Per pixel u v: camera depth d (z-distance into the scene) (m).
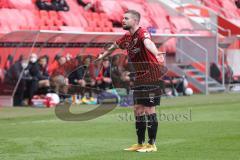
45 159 32.44
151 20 99.94
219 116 56.28
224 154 33.91
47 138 41.12
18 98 69.81
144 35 33.19
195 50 96.12
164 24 101.25
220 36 101.56
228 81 97.19
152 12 101.88
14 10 84.19
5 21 81.50
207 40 96.25
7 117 55.97
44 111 62.34
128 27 33.56
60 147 36.94
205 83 91.06
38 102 68.00
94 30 90.12
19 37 68.62
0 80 68.88
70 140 40.19
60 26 86.62
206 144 37.94
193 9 110.50
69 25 88.44
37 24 85.00
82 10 92.81
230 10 128.88
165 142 39.00
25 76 69.25
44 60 71.12
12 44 69.25
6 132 44.56
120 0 99.38
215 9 122.50
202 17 109.06
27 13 85.19
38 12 86.50
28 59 68.44
